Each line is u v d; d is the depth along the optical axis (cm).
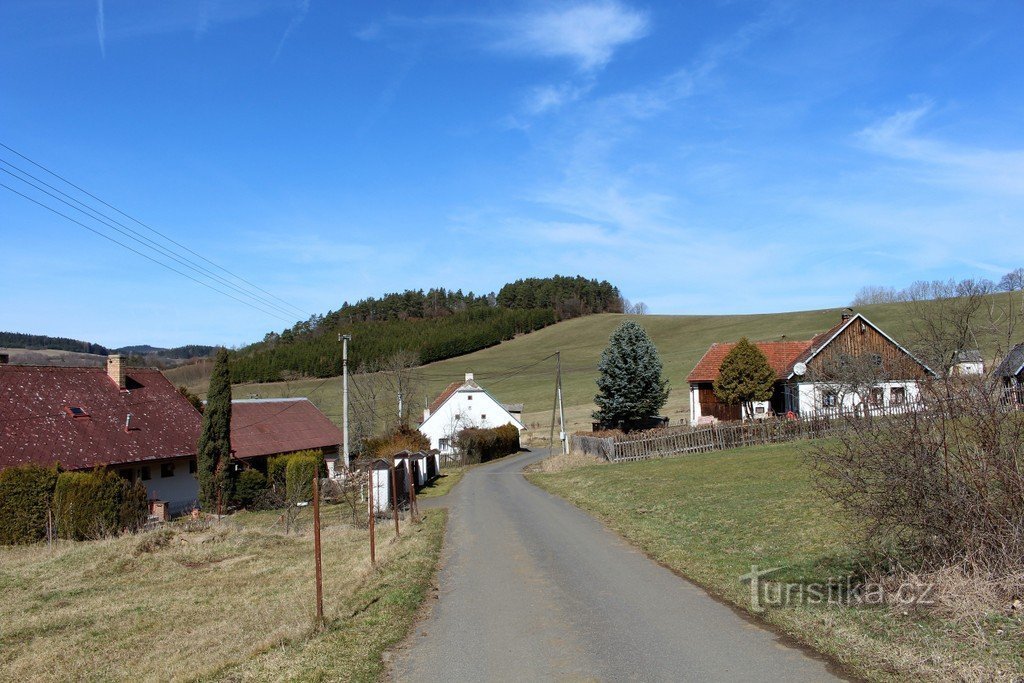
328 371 9588
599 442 3991
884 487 769
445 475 4622
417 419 7462
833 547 1084
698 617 853
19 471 2484
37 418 3131
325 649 805
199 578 1527
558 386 4847
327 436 4722
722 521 1462
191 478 3638
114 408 3506
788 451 2627
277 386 9012
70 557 1847
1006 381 783
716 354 5009
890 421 794
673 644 754
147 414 3616
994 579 713
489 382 9600
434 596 1096
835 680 610
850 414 913
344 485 2794
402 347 10500
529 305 14025
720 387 4291
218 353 3369
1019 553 712
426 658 771
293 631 880
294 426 4634
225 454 3341
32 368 3419
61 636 1075
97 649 982
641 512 1798
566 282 14388
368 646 812
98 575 1639
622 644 770
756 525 1359
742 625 802
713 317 11694
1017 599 695
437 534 1808
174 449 3453
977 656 601
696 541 1325
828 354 3994
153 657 899
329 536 2058
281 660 773
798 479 1872
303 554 1777
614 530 1645
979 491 731
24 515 2455
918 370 871
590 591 1048
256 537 2059
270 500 3412
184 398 4019
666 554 1259
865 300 10619
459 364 10869
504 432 5972
